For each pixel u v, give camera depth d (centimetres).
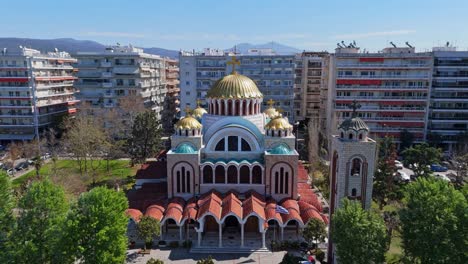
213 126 5428
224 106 5591
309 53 12800
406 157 6881
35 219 3462
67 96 11650
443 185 3562
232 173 5284
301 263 4066
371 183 3928
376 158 6194
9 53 10112
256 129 5438
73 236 3331
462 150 8075
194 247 4628
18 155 8506
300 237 4884
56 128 10269
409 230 3456
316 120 9306
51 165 8062
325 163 7750
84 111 9256
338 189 3956
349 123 3959
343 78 9319
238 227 5116
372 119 9438
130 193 5969
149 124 7900
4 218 3631
